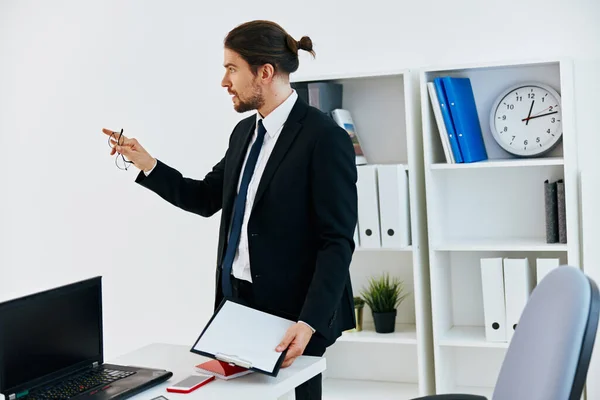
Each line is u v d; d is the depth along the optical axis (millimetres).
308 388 2355
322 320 2100
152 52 4191
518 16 3473
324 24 3801
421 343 3426
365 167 3420
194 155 4145
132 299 4328
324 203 2229
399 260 3742
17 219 4566
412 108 3441
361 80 3725
